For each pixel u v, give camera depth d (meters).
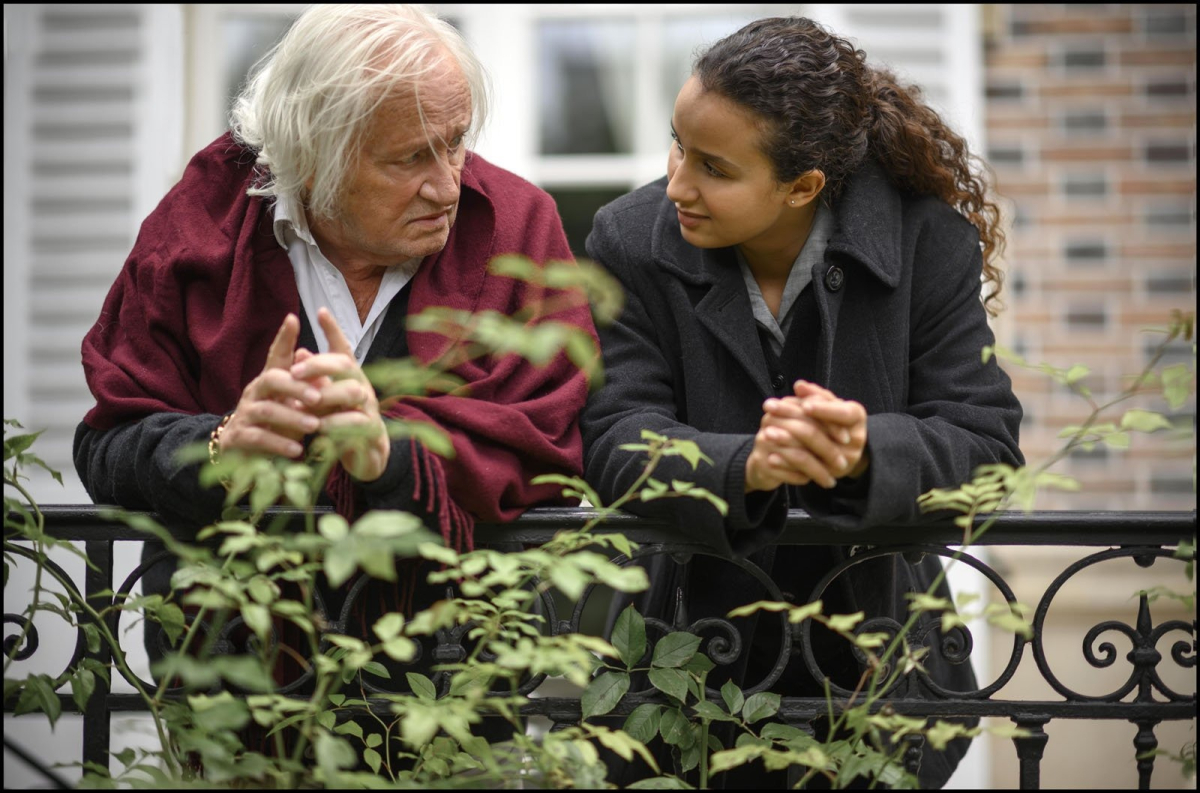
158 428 1.95
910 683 2.02
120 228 4.11
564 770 1.77
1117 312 4.36
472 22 4.23
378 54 1.94
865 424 1.84
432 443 1.70
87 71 4.13
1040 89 4.37
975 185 2.30
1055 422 4.34
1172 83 4.36
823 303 2.09
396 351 2.11
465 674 1.76
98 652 2.02
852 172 2.15
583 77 4.25
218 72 4.25
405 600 2.09
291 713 2.04
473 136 2.12
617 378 2.14
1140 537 1.98
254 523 1.73
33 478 4.01
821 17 4.11
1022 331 4.38
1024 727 2.00
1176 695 1.97
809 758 1.75
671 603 2.25
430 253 2.06
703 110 1.95
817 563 2.19
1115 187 4.36
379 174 1.96
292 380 1.72
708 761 2.26
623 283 2.21
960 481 1.94
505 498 1.99
